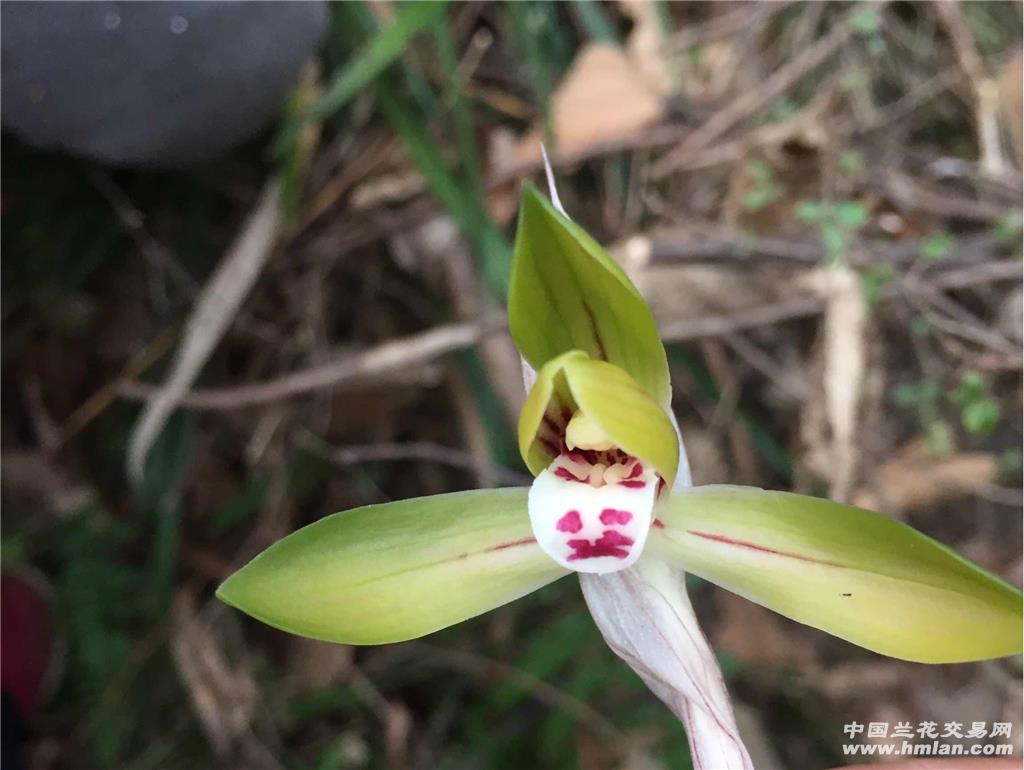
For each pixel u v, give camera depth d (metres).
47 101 0.09
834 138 0.11
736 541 0.07
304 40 0.09
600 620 0.07
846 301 0.11
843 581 0.06
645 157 0.11
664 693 0.07
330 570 0.07
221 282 0.11
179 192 0.11
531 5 0.11
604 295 0.06
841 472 0.11
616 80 0.11
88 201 0.11
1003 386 0.11
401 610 0.07
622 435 0.06
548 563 0.07
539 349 0.06
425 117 0.11
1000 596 0.06
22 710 0.11
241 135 0.10
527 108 0.11
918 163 0.11
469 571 0.07
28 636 0.11
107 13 0.08
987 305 0.11
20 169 0.11
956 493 0.11
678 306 0.11
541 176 0.11
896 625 0.06
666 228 0.11
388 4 0.10
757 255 0.11
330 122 0.11
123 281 0.11
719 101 0.11
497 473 0.11
